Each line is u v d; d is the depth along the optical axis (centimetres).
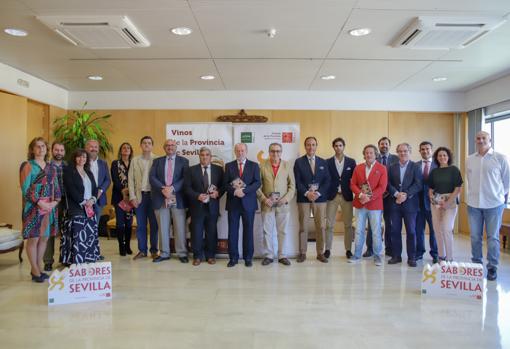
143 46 500
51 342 275
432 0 369
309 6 383
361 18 415
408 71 630
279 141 537
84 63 584
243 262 514
